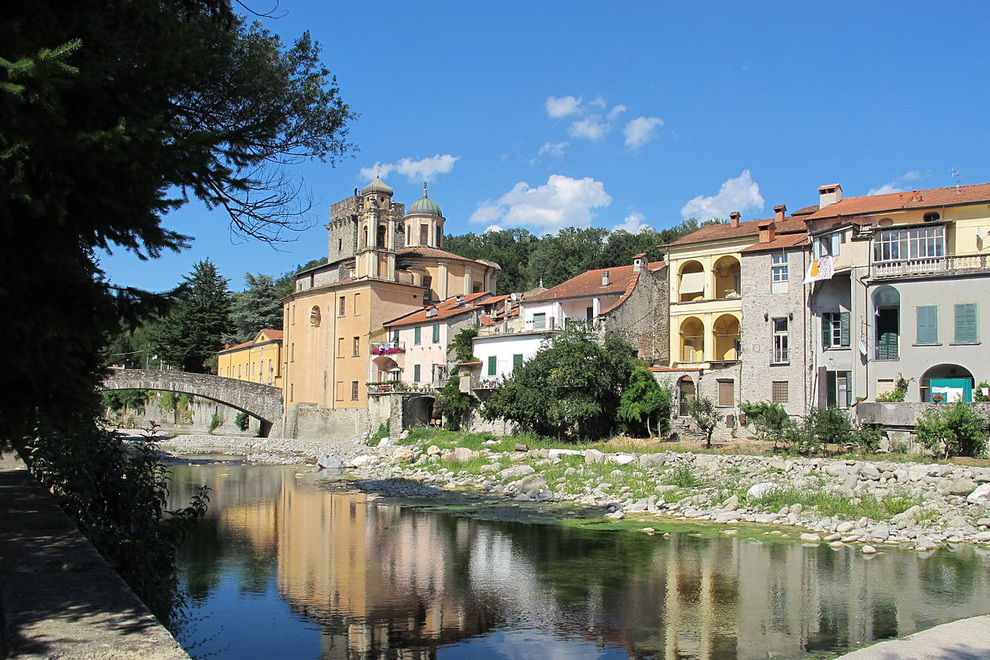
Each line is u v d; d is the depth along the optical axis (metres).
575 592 21.92
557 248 123.19
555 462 48.38
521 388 57.16
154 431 19.00
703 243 58.97
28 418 9.58
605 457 46.25
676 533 30.56
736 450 43.66
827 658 16.38
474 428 66.38
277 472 57.91
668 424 52.25
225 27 12.94
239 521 34.75
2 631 6.91
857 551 26.83
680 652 16.94
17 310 8.63
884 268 44.41
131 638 6.73
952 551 26.56
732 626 18.67
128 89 9.21
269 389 89.19
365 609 20.36
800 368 49.47
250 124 13.47
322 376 89.56
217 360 123.12
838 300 47.84
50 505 13.12
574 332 55.84
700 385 53.69
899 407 39.56
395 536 30.73
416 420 74.31
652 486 39.84
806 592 21.56
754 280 52.06
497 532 31.33
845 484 34.88
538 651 17.12
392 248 89.44
